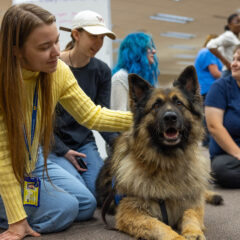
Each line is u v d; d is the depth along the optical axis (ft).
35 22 6.23
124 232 7.83
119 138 9.07
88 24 10.46
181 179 7.97
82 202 8.85
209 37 23.57
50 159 10.18
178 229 7.91
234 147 12.70
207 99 13.34
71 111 8.32
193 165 8.29
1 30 6.49
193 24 43.60
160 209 7.88
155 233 6.93
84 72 11.11
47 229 7.88
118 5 34.45
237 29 20.75
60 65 7.95
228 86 13.16
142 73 12.92
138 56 12.89
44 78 7.26
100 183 10.00
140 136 8.28
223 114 13.23
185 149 8.31
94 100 11.66
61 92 7.98
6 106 6.71
